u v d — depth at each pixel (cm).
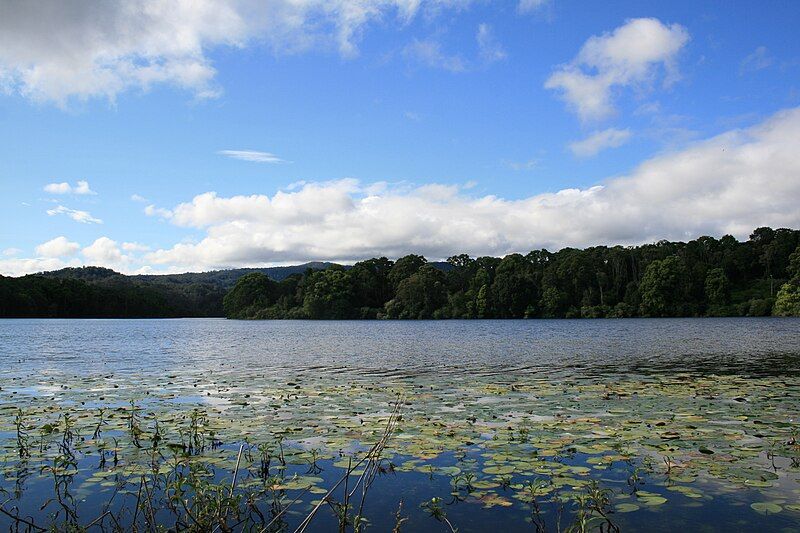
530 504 741
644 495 760
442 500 762
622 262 11700
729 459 914
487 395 1625
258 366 2577
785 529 661
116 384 1917
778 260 11412
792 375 2055
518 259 12912
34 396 1645
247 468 907
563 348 3588
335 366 2561
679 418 1245
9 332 6406
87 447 1038
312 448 1016
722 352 3122
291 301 14200
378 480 845
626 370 2278
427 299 12238
